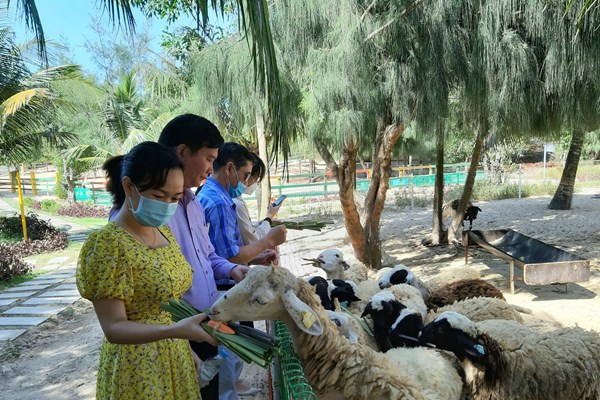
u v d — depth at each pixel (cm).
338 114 675
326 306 393
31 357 652
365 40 643
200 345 307
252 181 392
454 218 1086
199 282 274
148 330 202
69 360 629
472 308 411
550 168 2739
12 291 985
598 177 2470
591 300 686
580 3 606
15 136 1252
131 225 221
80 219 2144
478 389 315
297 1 673
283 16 698
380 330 353
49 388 552
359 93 678
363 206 902
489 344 313
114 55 1973
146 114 1995
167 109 1541
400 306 357
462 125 922
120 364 220
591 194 1891
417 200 1923
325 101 685
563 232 1162
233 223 338
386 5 677
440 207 1120
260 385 469
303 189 2573
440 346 313
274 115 200
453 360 325
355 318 373
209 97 805
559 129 801
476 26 667
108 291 205
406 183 2417
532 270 678
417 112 698
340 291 409
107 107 1953
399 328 345
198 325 207
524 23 665
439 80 662
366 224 884
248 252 333
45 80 1230
